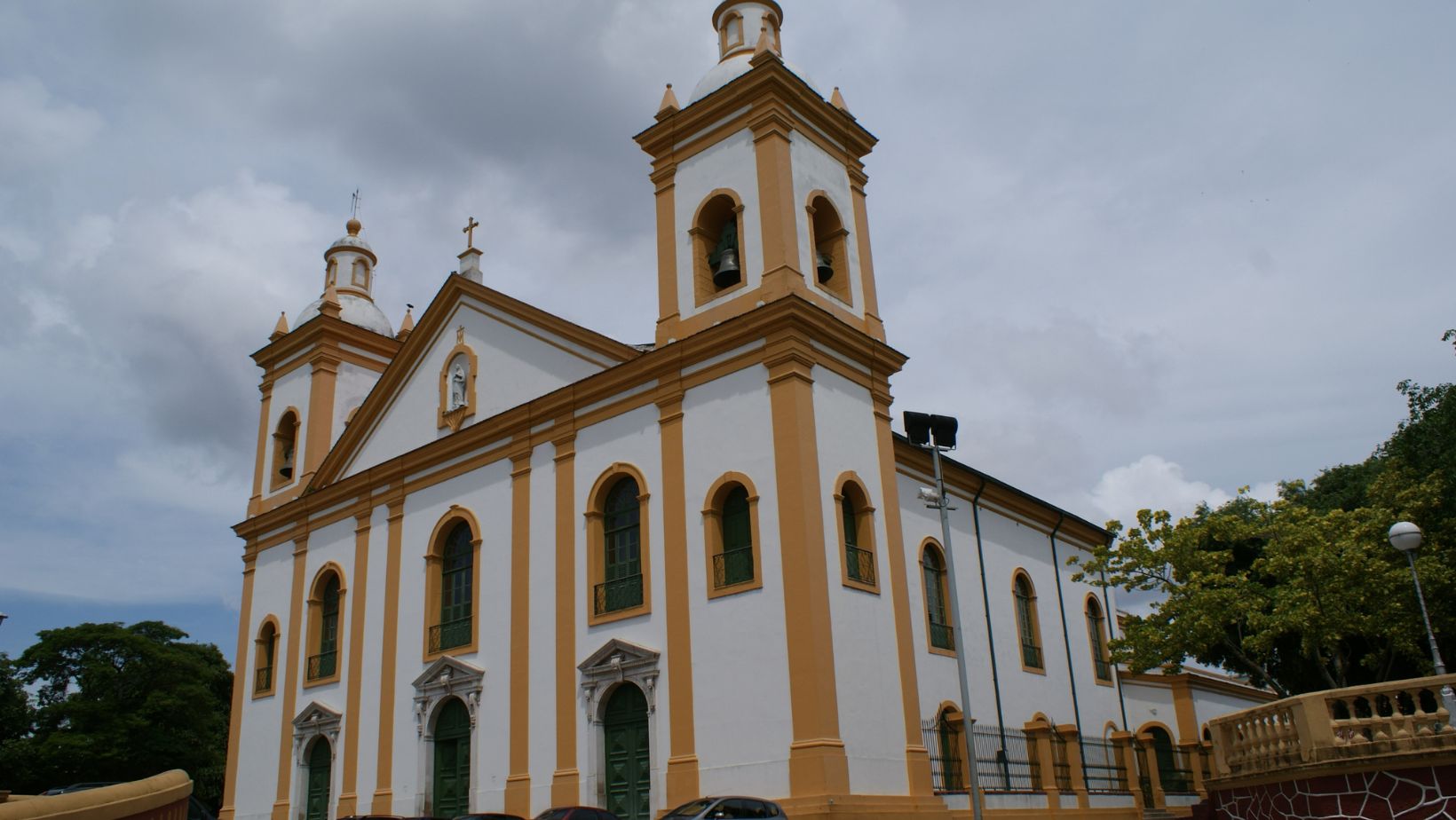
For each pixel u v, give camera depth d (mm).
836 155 22469
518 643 21156
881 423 20359
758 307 18906
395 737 22891
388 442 26000
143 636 45625
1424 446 24359
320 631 26203
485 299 24469
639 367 20562
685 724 18078
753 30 23641
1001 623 25406
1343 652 25328
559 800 19406
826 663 16984
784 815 15484
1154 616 23906
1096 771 25891
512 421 22688
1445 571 22031
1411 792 11875
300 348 30047
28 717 44156
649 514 19781
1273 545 23719
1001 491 26891
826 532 18062
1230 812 15133
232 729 27359
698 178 21531
